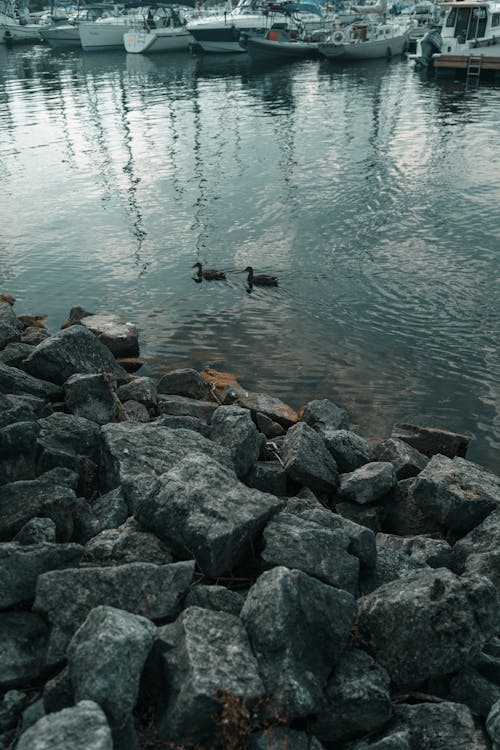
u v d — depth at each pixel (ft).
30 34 329.31
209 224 78.95
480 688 19.16
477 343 50.19
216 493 22.77
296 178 95.61
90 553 21.62
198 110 151.64
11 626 18.54
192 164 106.93
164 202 88.22
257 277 61.93
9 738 16.30
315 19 249.34
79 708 14.47
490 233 70.79
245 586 22.29
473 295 57.52
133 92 180.96
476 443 39.24
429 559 26.00
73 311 55.67
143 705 17.21
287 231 75.20
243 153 111.75
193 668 16.17
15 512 23.21
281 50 228.63
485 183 87.81
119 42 278.87
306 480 31.17
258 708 16.39
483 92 158.61
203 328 54.60
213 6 317.42
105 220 82.28
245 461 31.65
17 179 102.42
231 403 42.19
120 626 16.29
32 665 17.80
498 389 44.45
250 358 49.78
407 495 30.68
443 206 79.97
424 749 17.49
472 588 19.60
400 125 126.21
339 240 71.46
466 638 18.99
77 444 30.45
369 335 52.16
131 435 28.99
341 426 39.52
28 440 27.43
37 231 79.10
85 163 111.14
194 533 21.36
